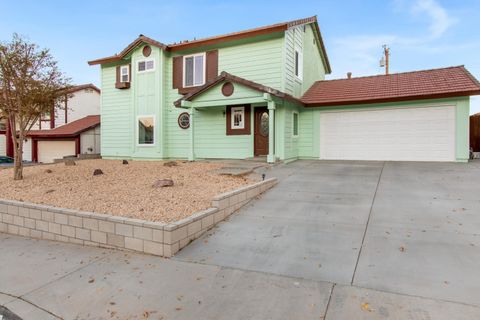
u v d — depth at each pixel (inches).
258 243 185.0
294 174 375.6
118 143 623.5
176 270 156.3
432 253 160.6
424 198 259.0
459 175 343.3
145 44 569.9
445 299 120.3
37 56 344.5
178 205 228.2
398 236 184.1
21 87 339.6
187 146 562.6
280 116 465.1
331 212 233.5
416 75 531.8
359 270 146.9
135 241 182.9
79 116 884.6
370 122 496.7
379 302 120.3
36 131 808.3
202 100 482.0
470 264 147.7
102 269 161.5
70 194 272.8
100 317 119.6
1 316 124.0
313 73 629.0
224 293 132.7
